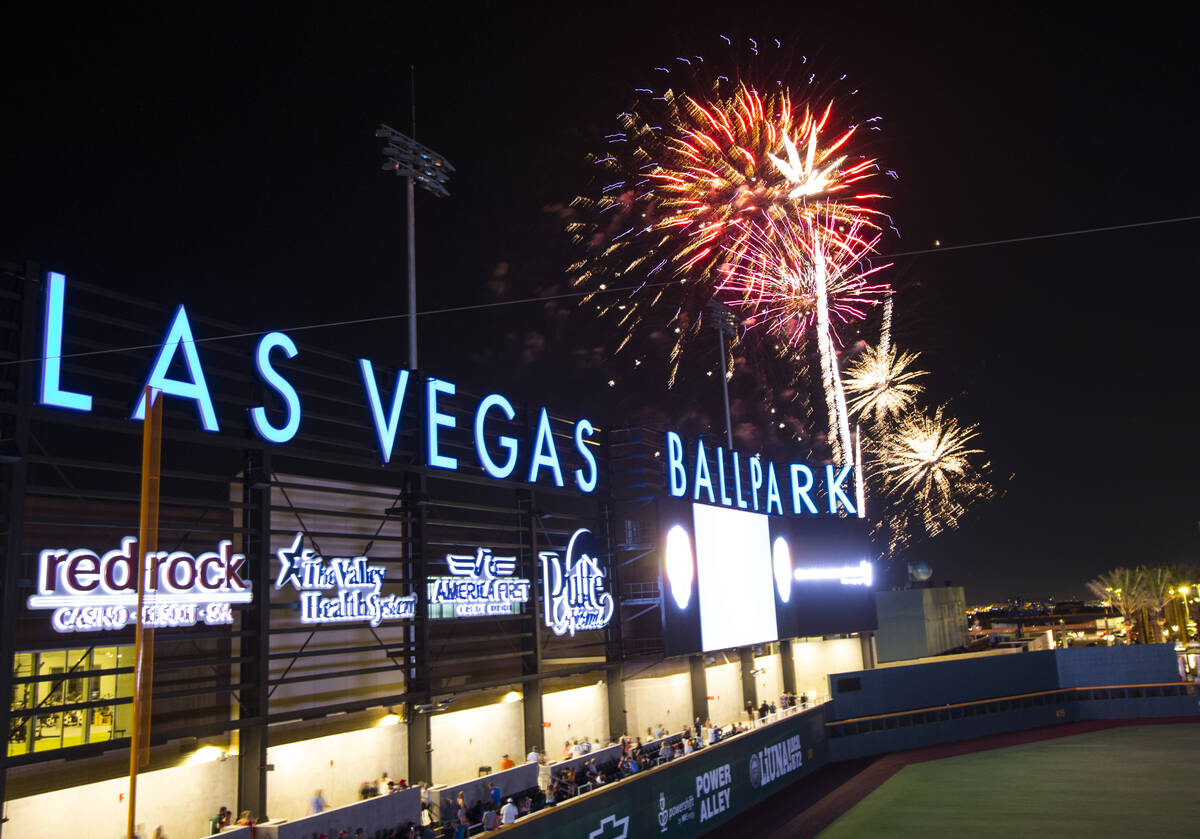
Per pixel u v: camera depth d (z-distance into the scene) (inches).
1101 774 2052.2
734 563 2192.4
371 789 1214.3
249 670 1127.6
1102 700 2778.1
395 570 1471.5
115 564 983.0
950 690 2564.0
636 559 1958.7
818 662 2655.0
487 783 1323.8
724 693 2220.7
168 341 1068.5
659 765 1539.1
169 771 1076.5
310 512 1249.4
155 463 709.9
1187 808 1724.9
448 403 1529.3
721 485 2237.9
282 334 1219.9
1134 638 4776.1
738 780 1759.4
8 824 938.1
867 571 2664.9
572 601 1712.6
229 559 1096.8
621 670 1868.8
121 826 1026.7
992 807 1795.0
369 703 1256.8
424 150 1573.6
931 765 2239.2
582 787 1401.3
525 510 1642.5
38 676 903.1
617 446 2001.7
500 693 1589.6
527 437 1675.7
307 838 1042.7
